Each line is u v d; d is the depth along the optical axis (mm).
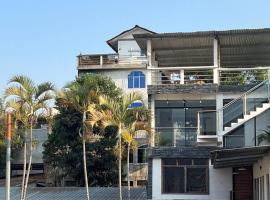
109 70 48062
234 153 19562
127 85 47469
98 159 38625
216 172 26484
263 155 20531
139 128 24609
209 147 25828
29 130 26031
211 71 28922
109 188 34062
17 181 44031
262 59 31719
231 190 26250
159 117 27734
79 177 40219
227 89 27188
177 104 27750
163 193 26516
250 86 27094
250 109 24422
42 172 49281
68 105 25891
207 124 25062
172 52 30641
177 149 26516
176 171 26656
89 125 24953
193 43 28969
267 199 20156
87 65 48219
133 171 41000
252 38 27875
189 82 28406
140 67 47500
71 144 39344
